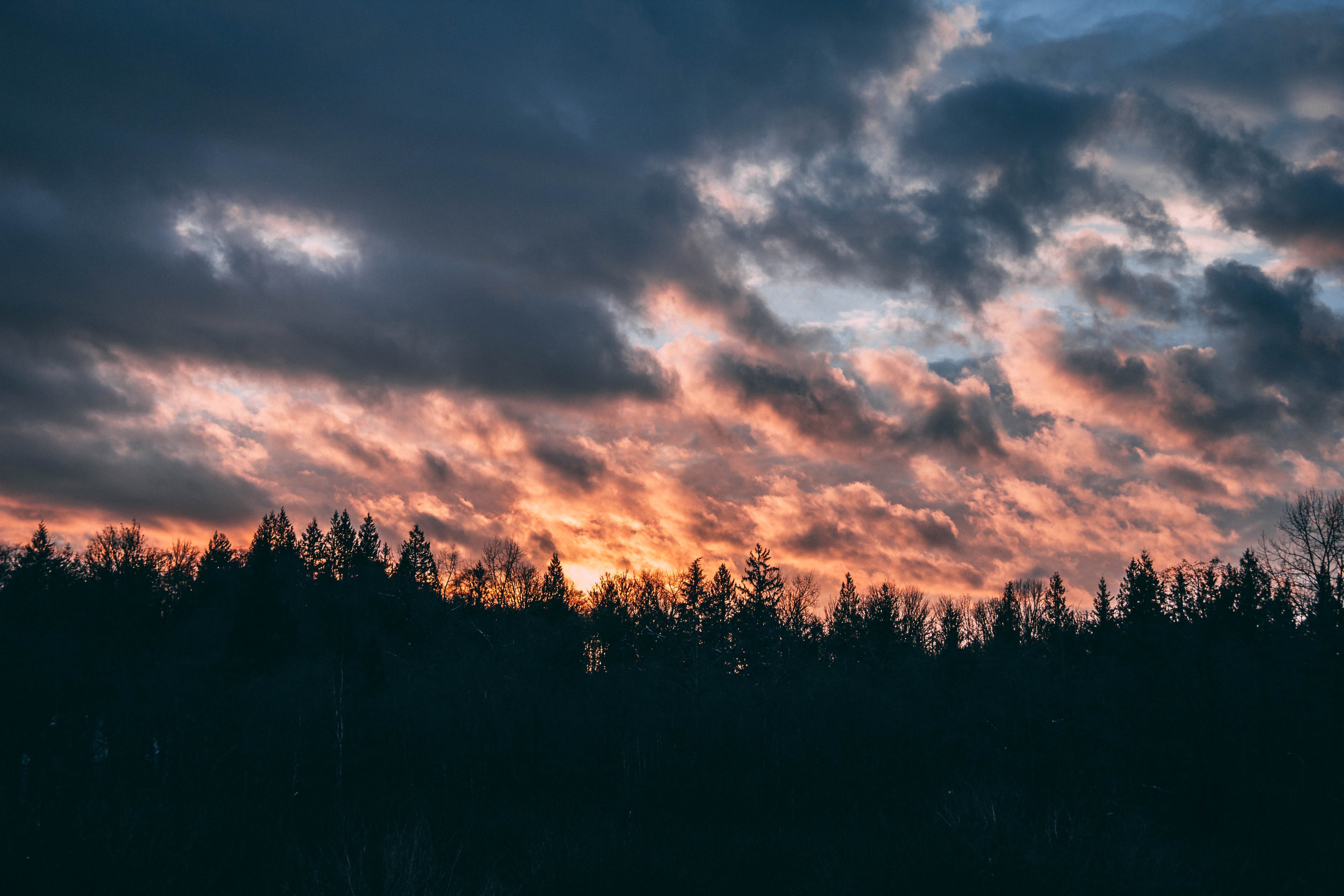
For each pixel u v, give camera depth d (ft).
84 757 101.04
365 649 169.99
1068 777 92.17
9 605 143.13
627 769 140.26
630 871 69.15
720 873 74.13
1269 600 98.68
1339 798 73.72
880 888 57.21
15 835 53.42
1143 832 59.47
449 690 157.07
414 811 90.12
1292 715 84.48
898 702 162.61
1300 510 97.66
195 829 65.16
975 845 54.85
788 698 165.78
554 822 99.14
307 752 136.56
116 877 53.16
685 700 166.71
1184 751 86.38
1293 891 61.26
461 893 59.88
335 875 55.26
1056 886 50.75
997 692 139.54
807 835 93.35
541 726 147.33
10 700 110.11
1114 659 103.71
